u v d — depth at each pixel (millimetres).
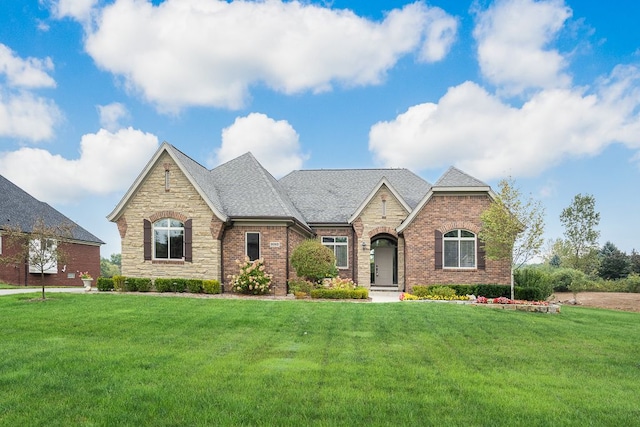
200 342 9992
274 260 22250
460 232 22859
